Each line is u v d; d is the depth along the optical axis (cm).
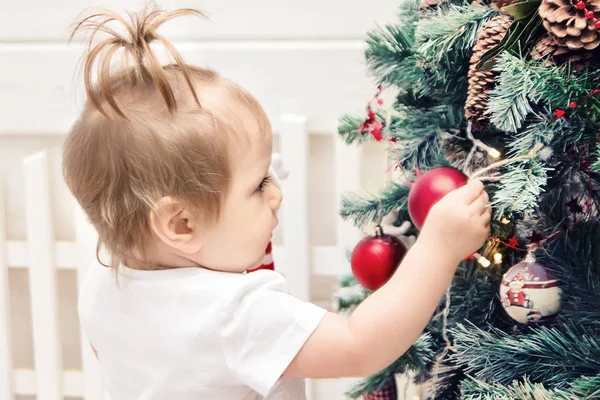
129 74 86
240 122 84
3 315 158
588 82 77
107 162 83
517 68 76
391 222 103
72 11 150
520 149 82
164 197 82
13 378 162
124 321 90
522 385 86
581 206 89
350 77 145
